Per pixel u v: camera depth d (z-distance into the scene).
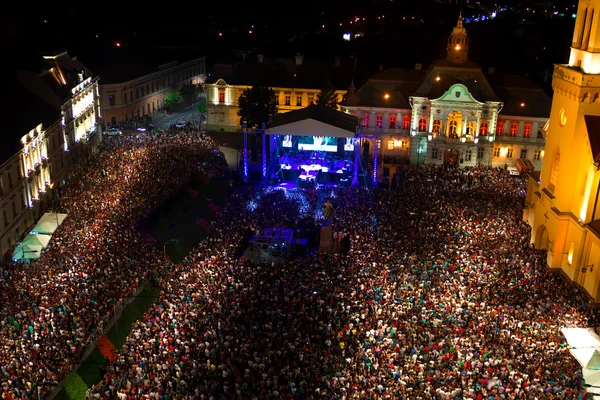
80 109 106.06
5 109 80.38
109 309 56.94
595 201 62.22
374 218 76.81
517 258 65.75
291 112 110.88
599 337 44.78
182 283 59.56
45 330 50.72
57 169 92.69
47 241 65.75
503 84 114.19
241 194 91.62
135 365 46.38
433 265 62.66
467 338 48.81
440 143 111.50
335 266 62.75
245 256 73.62
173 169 95.56
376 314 52.75
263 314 53.47
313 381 44.03
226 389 43.12
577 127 65.19
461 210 79.06
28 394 44.22
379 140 117.69
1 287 57.44
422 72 119.75
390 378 44.16
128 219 74.56
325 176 107.06
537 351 47.56
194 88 168.50
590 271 61.62
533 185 78.69
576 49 68.56
